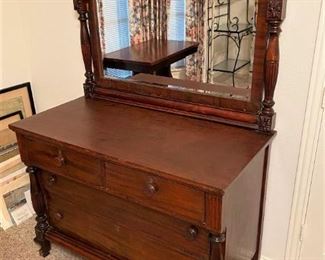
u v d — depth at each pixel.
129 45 1.68
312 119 1.45
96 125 1.54
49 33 2.09
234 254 1.40
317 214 1.62
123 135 1.45
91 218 1.63
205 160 1.25
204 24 1.49
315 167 1.54
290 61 1.42
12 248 1.96
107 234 1.61
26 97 2.33
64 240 1.78
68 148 1.41
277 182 1.61
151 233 1.45
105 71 1.80
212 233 1.24
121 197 1.38
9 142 2.28
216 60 1.49
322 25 1.31
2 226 2.10
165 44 1.61
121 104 1.77
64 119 1.61
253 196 1.47
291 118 1.49
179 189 1.20
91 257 1.69
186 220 1.24
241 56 1.42
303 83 1.42
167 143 1.37
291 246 1.68
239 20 1.40
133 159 1.27
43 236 1.84
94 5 1.72
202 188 1.13
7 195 2.18
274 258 1.75
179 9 1.54
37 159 1.60
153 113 1.65
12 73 2.24
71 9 1.94
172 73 1.61
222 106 1.50
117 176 1.34
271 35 1.32
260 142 1.37
